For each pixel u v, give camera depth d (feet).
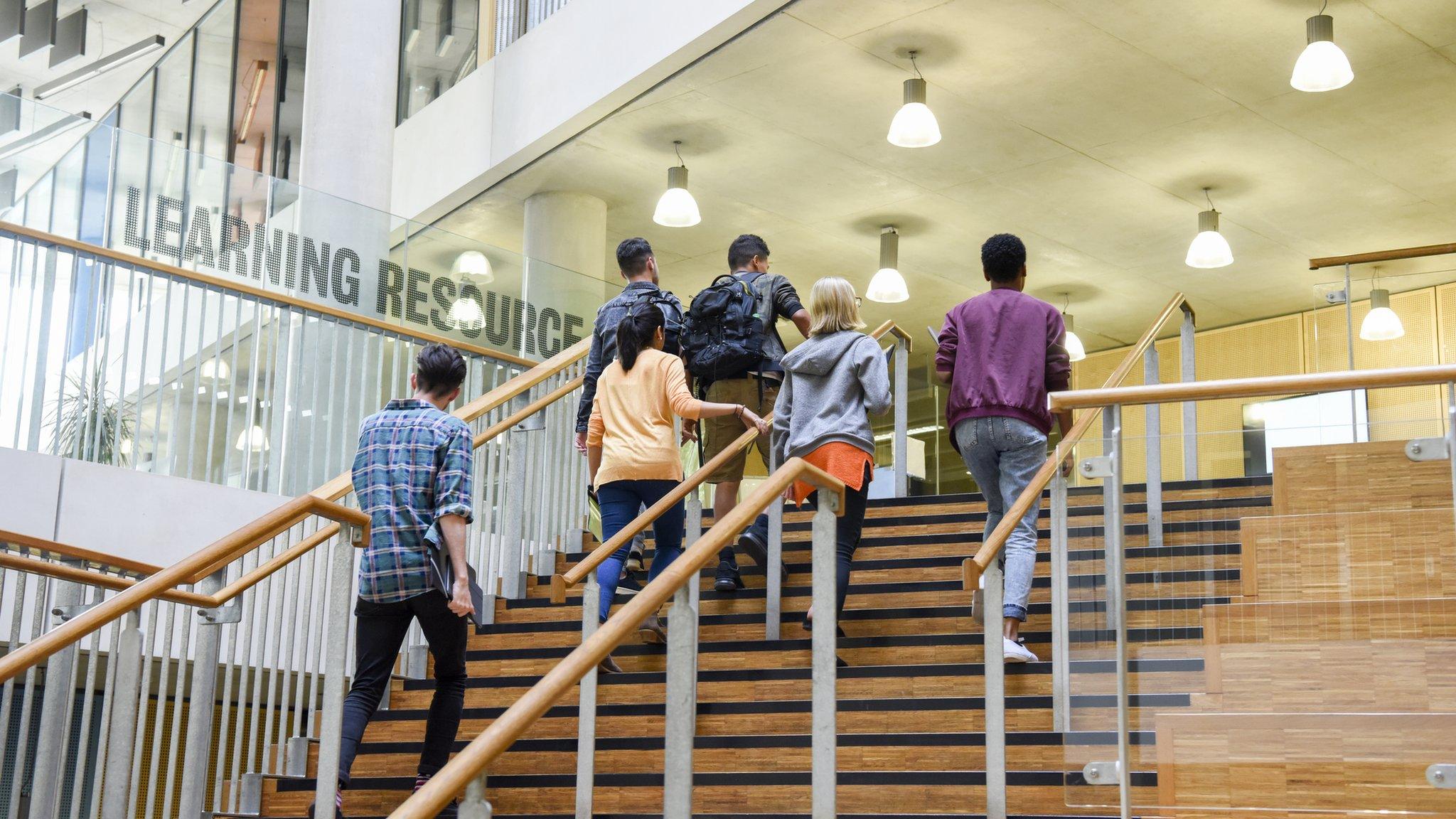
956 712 14.83
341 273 25.46
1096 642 12.46
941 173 33.86
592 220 35.55
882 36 27.73
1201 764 11.87
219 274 23.84
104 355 22.11
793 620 18.12
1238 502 12.41
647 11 29.58
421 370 14.99
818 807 10.91
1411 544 11.82
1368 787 11.46
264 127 45.60
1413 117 30.25
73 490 20.47
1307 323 41.83
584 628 14.85
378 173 31.37
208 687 14.46
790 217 36.81
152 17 49.57
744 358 18.94
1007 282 16.89
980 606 15.23
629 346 17.85
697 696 16.39
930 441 45.42
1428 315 23.47
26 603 18.22
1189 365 24.53
